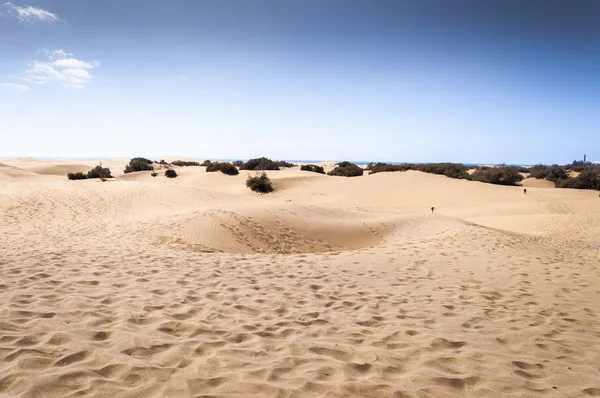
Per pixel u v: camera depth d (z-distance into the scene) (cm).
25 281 512
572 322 471
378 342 377
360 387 280
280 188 3212
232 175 3759
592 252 1153
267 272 685
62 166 5203
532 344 393
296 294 546
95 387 257
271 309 470
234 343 356
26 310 397
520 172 5228
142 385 264
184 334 370
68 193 1864
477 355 354
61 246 852
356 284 624
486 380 304
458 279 688
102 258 709
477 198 2845
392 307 504
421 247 1040
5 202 1553
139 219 1345
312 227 1383
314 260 829
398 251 983
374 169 4716
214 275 632
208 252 969
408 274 717
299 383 281
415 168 4478
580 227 1698
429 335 401
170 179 3812
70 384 258
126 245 916
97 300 451
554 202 2425
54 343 323
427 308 504
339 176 4028
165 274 613
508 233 1409
